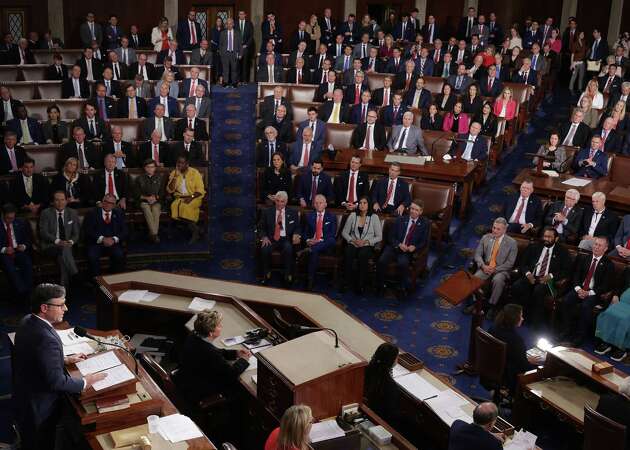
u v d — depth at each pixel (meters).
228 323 6.80
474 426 4.99
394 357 5.48
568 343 8.42
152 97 14.10
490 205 11.74
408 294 9.47
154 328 7.42
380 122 12.84
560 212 9.59
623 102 12.56
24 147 10.92
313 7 20.06
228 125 14.49
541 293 8.51
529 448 5.39
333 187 10.62
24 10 17.50
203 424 5.75
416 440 5.91
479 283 7.59
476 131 11.68
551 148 11.20
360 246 9.39
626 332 7.93
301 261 9.56
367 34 17.33
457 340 8.48
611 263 8.41
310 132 11.41
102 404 4.83
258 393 5.37
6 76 15.08
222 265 10.10
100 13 18.16
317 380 4.93
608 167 10.95
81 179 10.34
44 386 4.93
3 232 8.98
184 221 10.53
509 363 6.71
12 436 6.39
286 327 6.57
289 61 17.02
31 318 4.94
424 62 16.03
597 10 20.72
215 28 17.50
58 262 9.23
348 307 9.15
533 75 15.30
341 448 4.85
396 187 10.25
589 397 6.50
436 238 10.19
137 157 11.46
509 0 20.97
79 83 14.12
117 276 7.73
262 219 9.71
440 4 21.25
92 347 5.60
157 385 5.37
